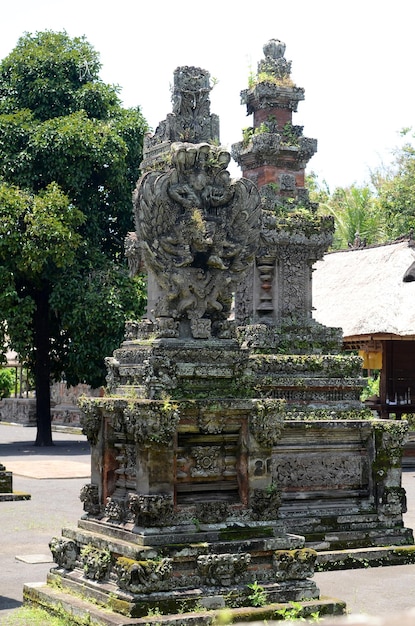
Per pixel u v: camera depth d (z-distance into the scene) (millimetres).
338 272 29156
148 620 7449
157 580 7738
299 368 12531
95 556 8320
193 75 10508
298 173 14133
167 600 7711
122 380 9195
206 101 10539
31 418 43625
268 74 14273
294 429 11742
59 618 8203
